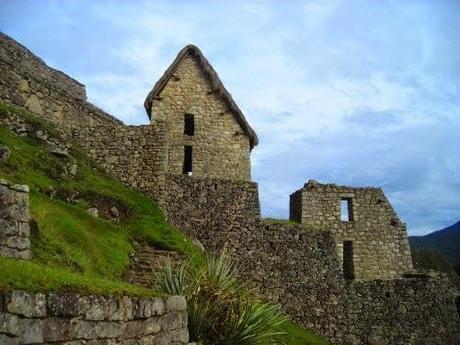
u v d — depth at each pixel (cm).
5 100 1891
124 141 2077
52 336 532
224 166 2481
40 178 1553
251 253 1969
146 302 696
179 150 2456
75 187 1659
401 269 2544
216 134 2520
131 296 668
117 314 631
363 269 2508
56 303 544
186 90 2558
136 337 663
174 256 1596
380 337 2052
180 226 1953
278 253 2008
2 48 2225
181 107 2525
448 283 2286
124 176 2027
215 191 2038
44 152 1741
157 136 2083
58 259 1055
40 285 543
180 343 769
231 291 1040
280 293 1952
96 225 1477
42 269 627
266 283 1945
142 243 1652
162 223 1811
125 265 1364
